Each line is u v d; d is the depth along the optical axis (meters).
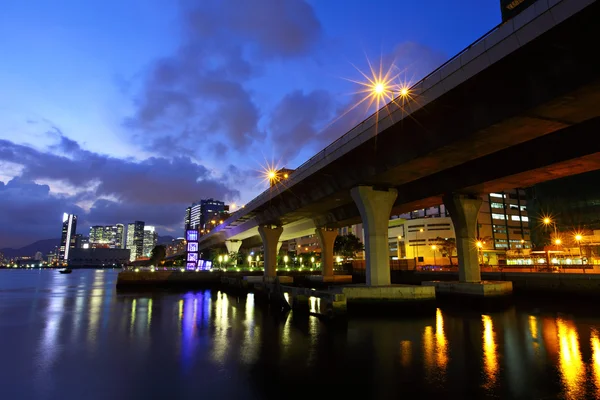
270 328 28.11
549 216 85.00
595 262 63.31
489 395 13.50
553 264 64.19
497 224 119.50
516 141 25.61
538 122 22.22
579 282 40.75
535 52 18.52
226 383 15.27
